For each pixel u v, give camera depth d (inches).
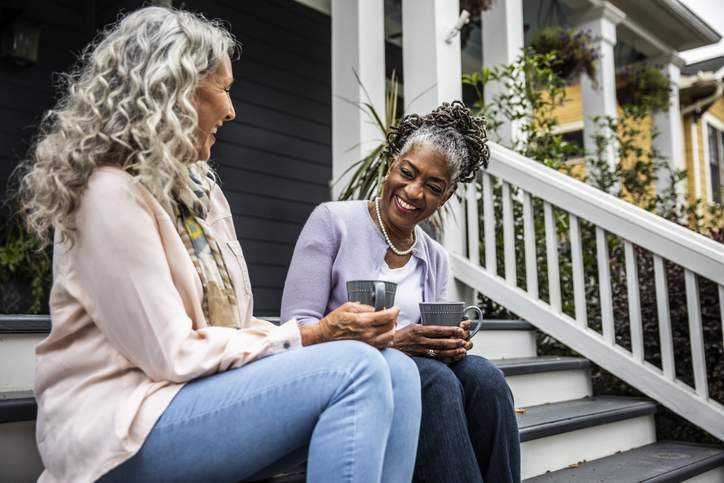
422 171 67.3
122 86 44.5
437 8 145.4
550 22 246.5
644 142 274.1
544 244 145.1
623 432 104.7
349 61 148.4
